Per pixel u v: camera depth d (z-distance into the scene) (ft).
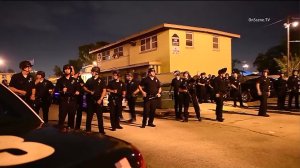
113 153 5.97
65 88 24.48
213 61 79.36
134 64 78.59
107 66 100.83
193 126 31.45
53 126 7.58
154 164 18.01
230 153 20.29
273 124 31.73
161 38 73.51
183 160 18.78
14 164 4.94
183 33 73.46
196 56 75.66
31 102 24.21
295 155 19.66
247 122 33.40
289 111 42.91
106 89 28.78
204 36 77.41
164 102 47.37
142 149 21.74
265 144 22.81
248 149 21.31
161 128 30.58
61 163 5.16
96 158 5.61
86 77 64.44
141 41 81.05
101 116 27.02
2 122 7.34
